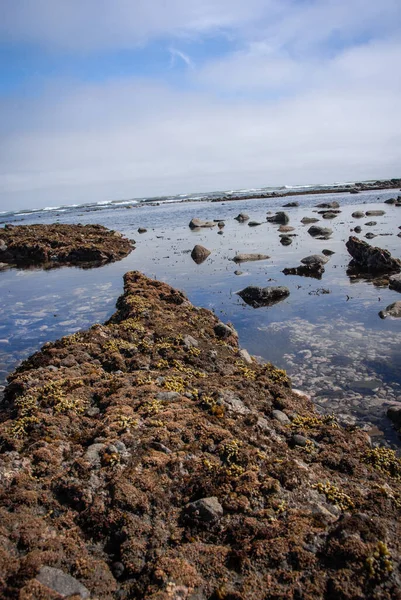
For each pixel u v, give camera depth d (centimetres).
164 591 605
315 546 668
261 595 599
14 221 9831
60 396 1150
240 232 5691
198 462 866
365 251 3180
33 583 587
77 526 730
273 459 890
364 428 1168
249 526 716
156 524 730
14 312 2595
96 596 602
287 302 2452
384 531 686
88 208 15925
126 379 1254
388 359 1588
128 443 914
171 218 8569
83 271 3872
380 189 13738
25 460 876
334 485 832
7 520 711
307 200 10906
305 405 1244
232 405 1102
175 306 2080
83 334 1627
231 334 1819
